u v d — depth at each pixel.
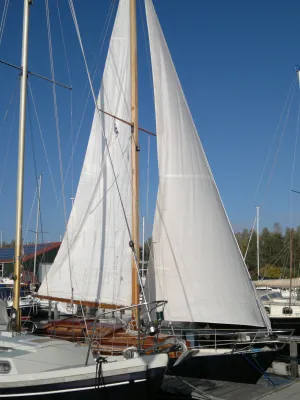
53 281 12.97
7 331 9.09
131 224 12.30
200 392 11.41
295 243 41.50
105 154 13.18
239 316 11.14
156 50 12.86
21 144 9.86
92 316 13.03
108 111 13.38
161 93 12.64
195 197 11.91
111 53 13.59
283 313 21.06
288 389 12.53
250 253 48.47
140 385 7.57
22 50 10.20
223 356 10.88
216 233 11.60
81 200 13.26
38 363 7.97
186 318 11.39
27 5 10.26
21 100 10.02
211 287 11.38
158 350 9.01
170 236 11.86
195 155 12.15
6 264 31.33
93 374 7.56
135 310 11.28
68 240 12.89
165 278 11.73
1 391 7.49
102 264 12.48
